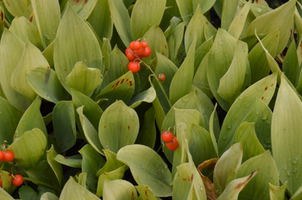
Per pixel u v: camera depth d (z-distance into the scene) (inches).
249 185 30.3
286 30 36.3
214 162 31.3
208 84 35.1
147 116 33.8
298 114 30.5
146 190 30.0
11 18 37.4
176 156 31.4
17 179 31.6
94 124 33.4
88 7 35.8
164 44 35.5
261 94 32.3
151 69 34.4
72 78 32.7
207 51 35.2
